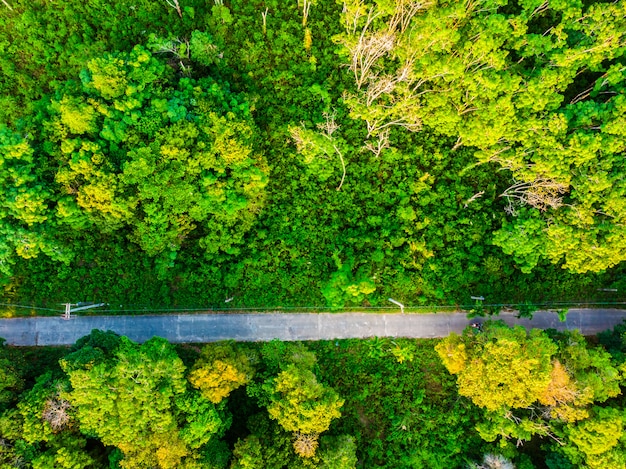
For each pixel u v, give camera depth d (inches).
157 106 1107.9
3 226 1090.1
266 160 1246.9
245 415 1214.9
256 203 1268.5
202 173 1156.5
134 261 1274.6
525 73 1184.8
